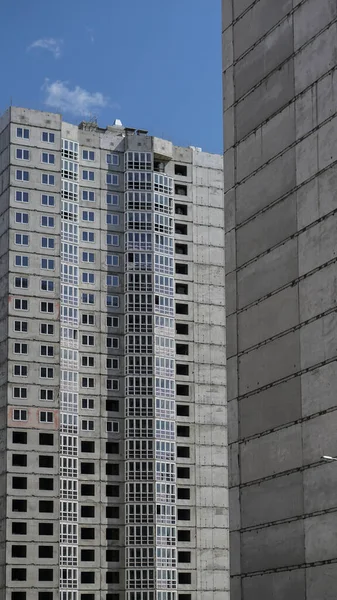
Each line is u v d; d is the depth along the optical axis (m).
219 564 163.88
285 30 82.56
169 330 167.50
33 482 155.75
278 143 81.88
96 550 157.50
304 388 75.31
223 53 90.62
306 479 74.00
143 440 162.00
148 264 168.00
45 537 154.38
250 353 82.00
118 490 161.12
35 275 161.62
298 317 77.00
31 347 159.38
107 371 163.62
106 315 165.12
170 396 165.12
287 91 81.44
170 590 158.12
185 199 174.38
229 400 83.81
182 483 164.62
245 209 85.00
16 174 163.62
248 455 80.75
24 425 156.75
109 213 169.12
